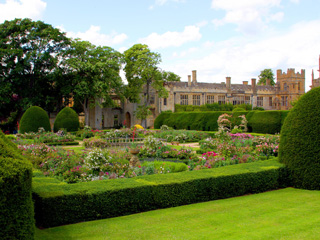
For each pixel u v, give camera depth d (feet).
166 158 44.83
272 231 15.98
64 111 95.14
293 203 22.15
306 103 28.43
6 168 12.74
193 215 19.26
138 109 136.77
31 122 83.87
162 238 15.28
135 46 133.80
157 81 134.00
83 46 115.75
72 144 69.67
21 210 12.88
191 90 157.99
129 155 39.75
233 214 19.34
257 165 29.01
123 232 16.17
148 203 20.59
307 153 27.27
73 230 16.47
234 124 98.37
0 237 12.34
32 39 103.45
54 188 18.62
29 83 108.88
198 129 107.65
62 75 110.73
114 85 121.39
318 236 15.23
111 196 19.04
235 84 175.73
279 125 85.46
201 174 24.38
